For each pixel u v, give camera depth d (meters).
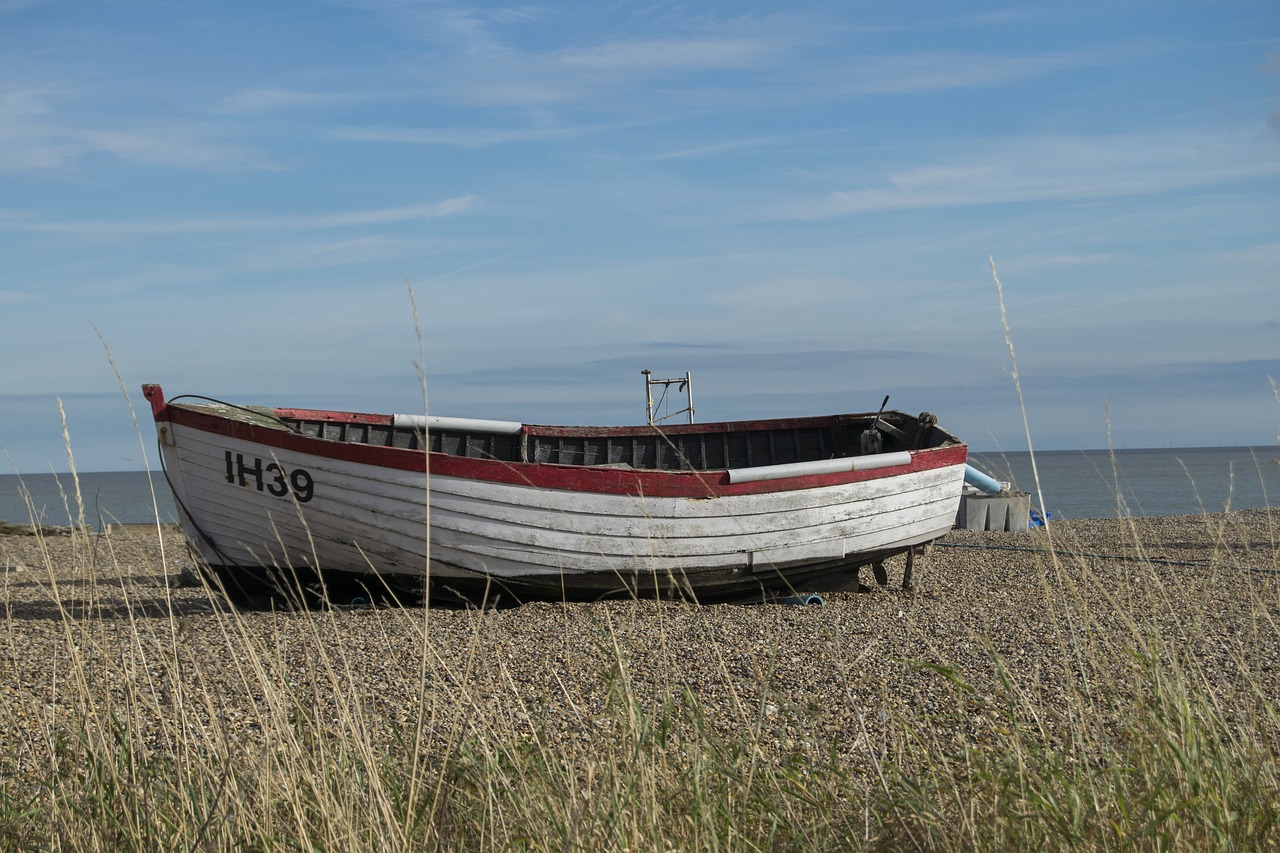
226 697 5.63
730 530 9.88
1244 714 4.59
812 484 10.17
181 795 3.59
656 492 9.62
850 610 9.28
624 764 3.61
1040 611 8.84
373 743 4.43
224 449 9.56
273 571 9.92
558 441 12.69
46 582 11.57
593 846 3.06
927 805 3.38
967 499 18.42
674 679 6.18
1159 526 18.47
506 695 5.70
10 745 4.52
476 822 3.50
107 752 3.69
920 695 5.70
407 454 9.19
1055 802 3.34
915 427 12.31
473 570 9.44
